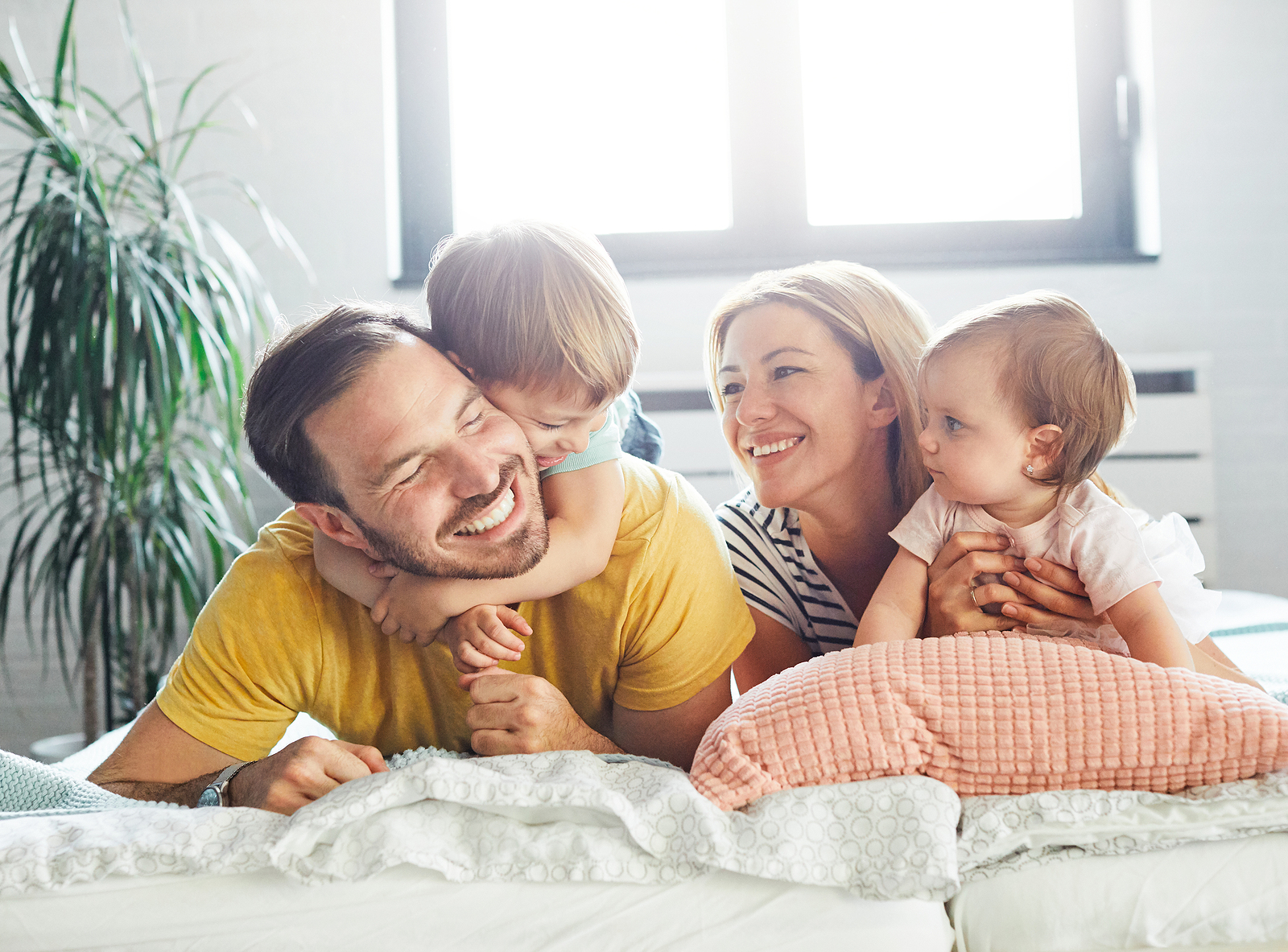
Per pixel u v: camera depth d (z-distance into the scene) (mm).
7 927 540
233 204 2311
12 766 686
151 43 2311
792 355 846
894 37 2449
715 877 552
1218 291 2291
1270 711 595
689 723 743
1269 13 2279
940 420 771
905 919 541
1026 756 596
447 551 631
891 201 2457
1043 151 2428
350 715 740
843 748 599
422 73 2430
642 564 707
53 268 1807
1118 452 2152
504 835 568
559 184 2473
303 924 545
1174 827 562
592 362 655
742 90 2428
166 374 1842
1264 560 2275
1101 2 2393
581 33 2461
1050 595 747
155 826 582
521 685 657
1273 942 548
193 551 2166
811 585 925
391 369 618
